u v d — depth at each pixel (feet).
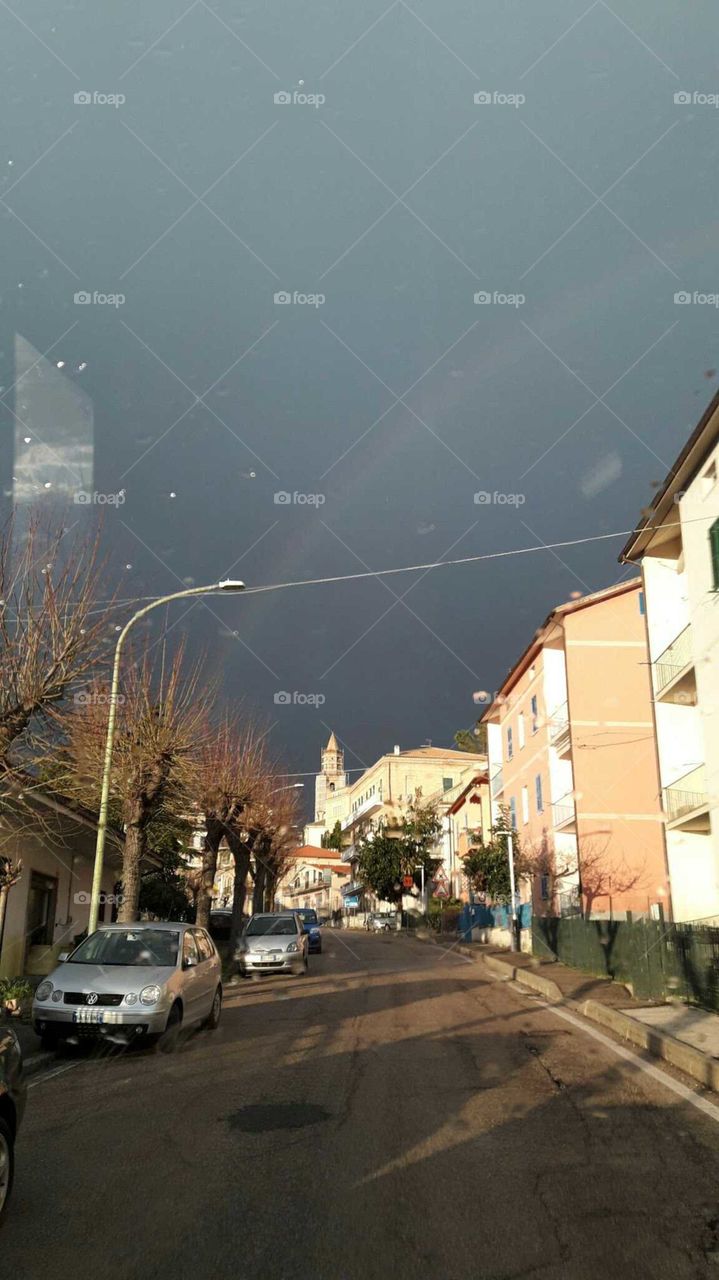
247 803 91.04
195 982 39.01
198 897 86.69
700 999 44.55
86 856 80.07
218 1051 35.01
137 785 60.08
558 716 101.81
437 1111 24.62
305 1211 16.88
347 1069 30.86
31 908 65.92
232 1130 22.68
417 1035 38.83
